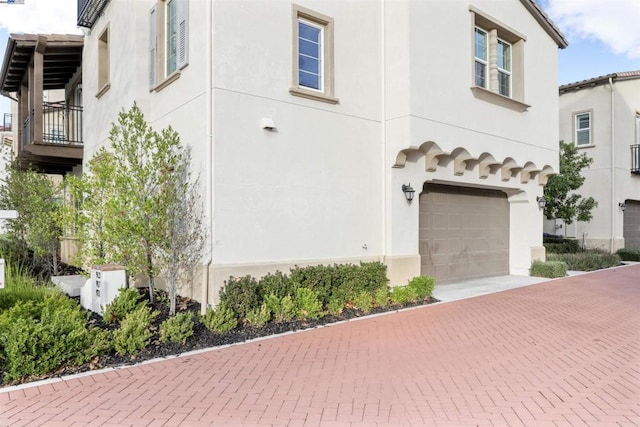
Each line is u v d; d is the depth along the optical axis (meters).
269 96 8.52
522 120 13.34
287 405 4.43
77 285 9.48
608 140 20.20
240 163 8.10
